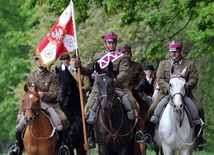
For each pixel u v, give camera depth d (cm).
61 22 1950
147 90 2370
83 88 2044
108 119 1812
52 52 1928
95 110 1841
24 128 1842
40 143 1814
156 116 1867
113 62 1878
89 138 1902
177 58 1877
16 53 5250
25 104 1747
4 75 5181
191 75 1861
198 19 3095
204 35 2436
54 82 1897
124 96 1848
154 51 2606
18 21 5312
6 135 5456
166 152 1836
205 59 3575
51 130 1831
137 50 3538
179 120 1806
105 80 1766
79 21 2586
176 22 2586
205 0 2525
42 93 1834
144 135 1925
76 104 2017
